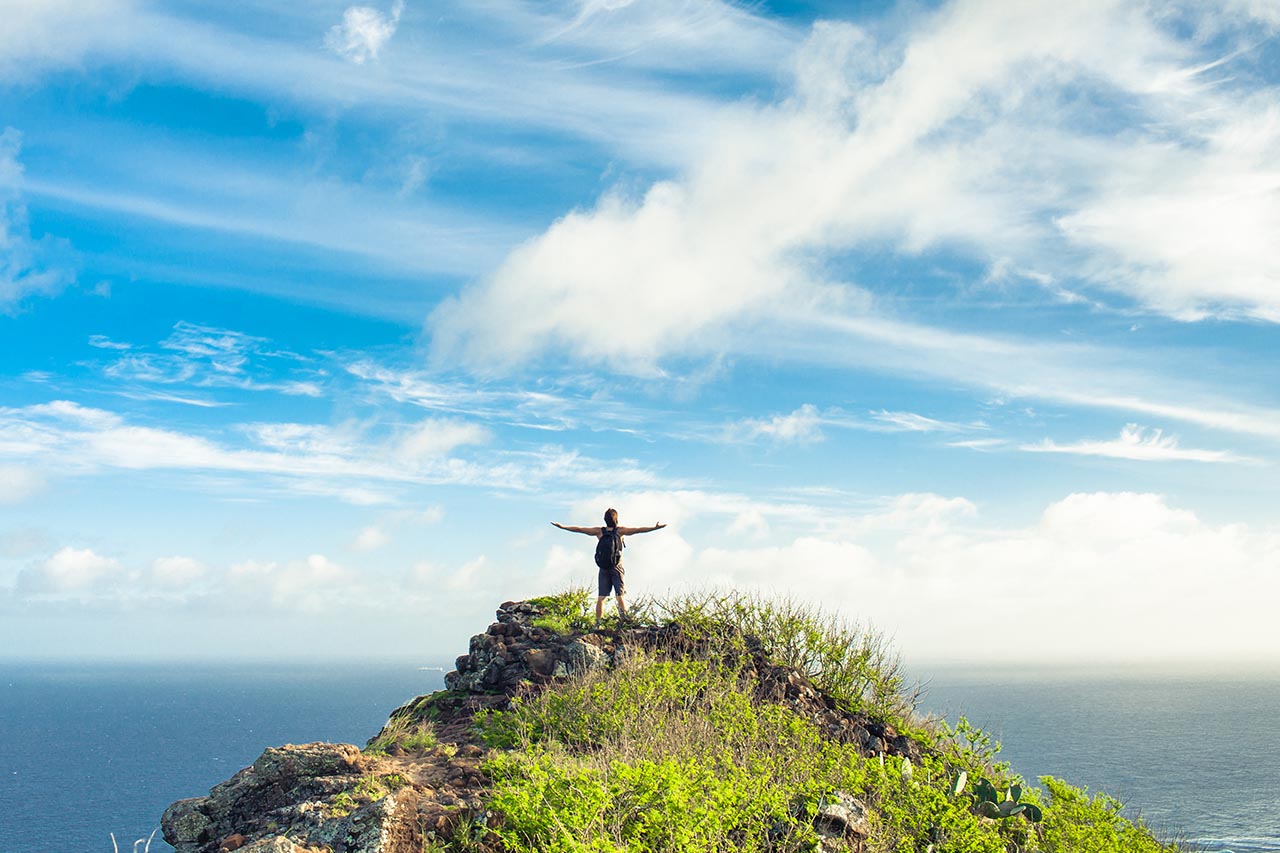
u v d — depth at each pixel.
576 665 13.98
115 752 168.88
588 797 8.66
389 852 8.30
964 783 12.08
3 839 86.38
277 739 188.50
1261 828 58.03
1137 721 146.75
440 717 13.80
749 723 12.25
